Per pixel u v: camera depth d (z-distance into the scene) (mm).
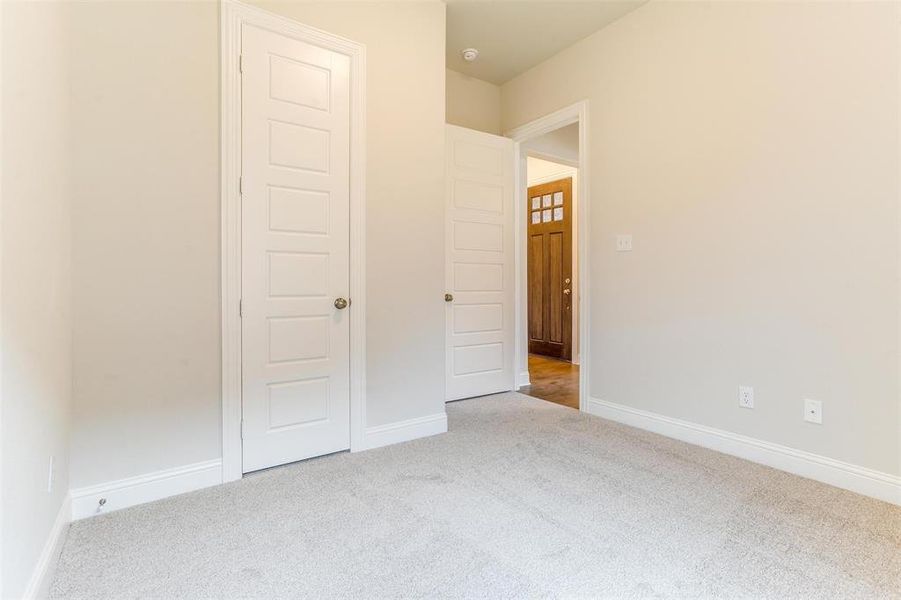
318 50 2379
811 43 2123
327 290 2422
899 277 1877
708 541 1607
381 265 2613
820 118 2094
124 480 1871
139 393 1903
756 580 1392
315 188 2373
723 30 2473
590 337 3279
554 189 5754
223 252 2094
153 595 1331
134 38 1877
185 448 2014
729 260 2459
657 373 2840
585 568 1454
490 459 2395
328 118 2414
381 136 2605
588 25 3141
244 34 2146
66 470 1689
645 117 2895
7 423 1058
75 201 1761
